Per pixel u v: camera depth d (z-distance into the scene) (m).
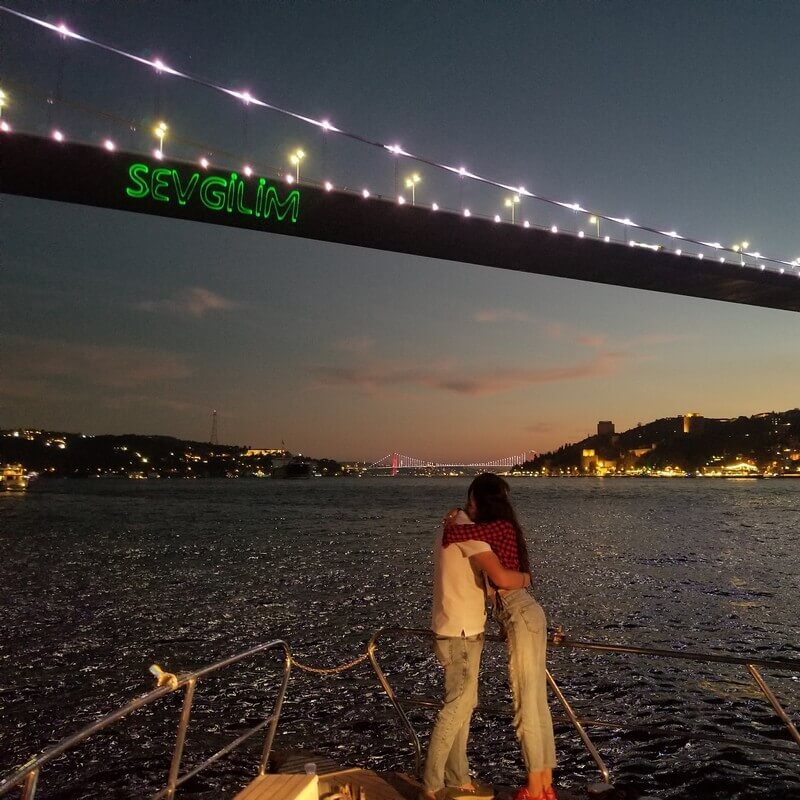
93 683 10.77
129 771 7.32
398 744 7.99
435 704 4.50
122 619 16.02
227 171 49.56
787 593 19.39
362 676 10.66
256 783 3.27
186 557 29.94
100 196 46.62
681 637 14.02
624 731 8.07
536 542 36.81
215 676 10.70
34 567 26.52
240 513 69.00
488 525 3.78
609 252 68.25
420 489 167.25
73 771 7.34
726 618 15.88
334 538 39.81
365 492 143.00
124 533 44.47
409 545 35.19
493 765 7.29
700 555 29.95
